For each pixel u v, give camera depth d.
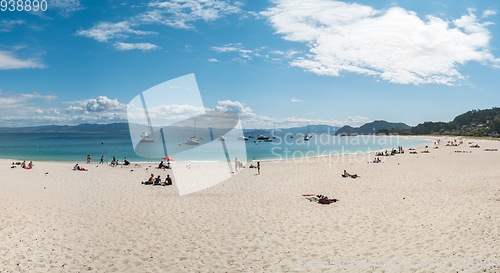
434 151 53.06
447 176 21.64
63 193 16.59
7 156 50.09
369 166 30.45
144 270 7.36
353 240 9.31
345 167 29.88
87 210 13.00
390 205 13.60
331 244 9.03
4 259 7.79
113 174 24.55
